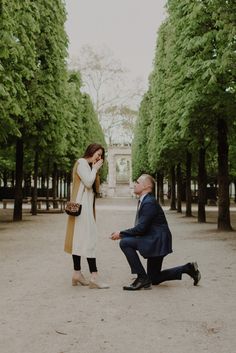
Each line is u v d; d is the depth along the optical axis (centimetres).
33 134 2005
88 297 605
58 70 2077
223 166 1623
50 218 2327
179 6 1523
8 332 451
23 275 772
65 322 486
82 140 3734
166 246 662
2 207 3697
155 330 457
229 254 1030
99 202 5281
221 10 1021
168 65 1773
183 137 1692
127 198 7338
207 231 1614
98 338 431
